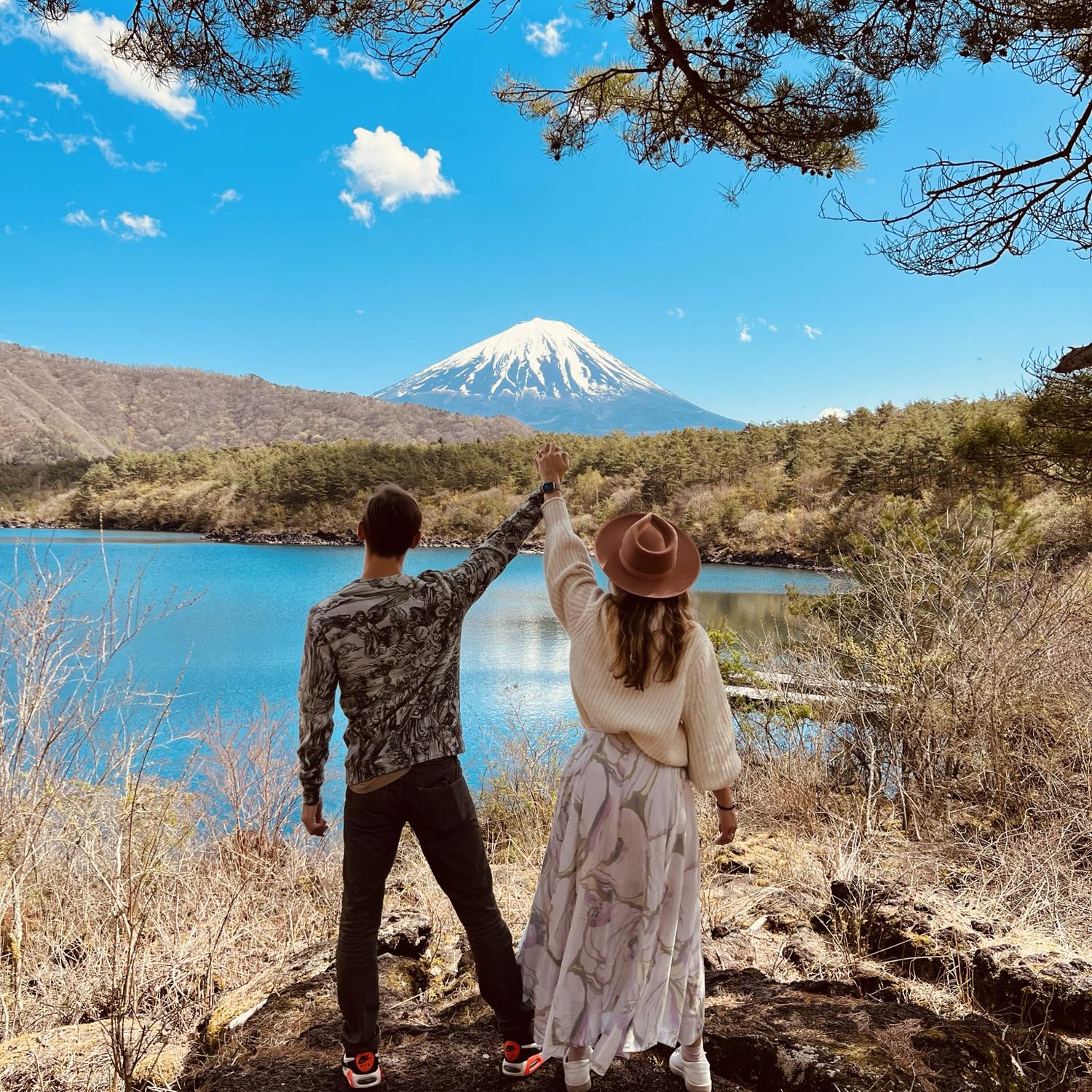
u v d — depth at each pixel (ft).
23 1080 7.92
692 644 6.49
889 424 256.73
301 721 6.88
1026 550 23.17
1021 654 17.84
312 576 203.92
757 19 13.34
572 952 6.39
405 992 9.54
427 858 7.00
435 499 367.04
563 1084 6.74
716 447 310.86
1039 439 24.84
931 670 18.43
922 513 25.34
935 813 16.25
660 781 6.46
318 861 15.71
